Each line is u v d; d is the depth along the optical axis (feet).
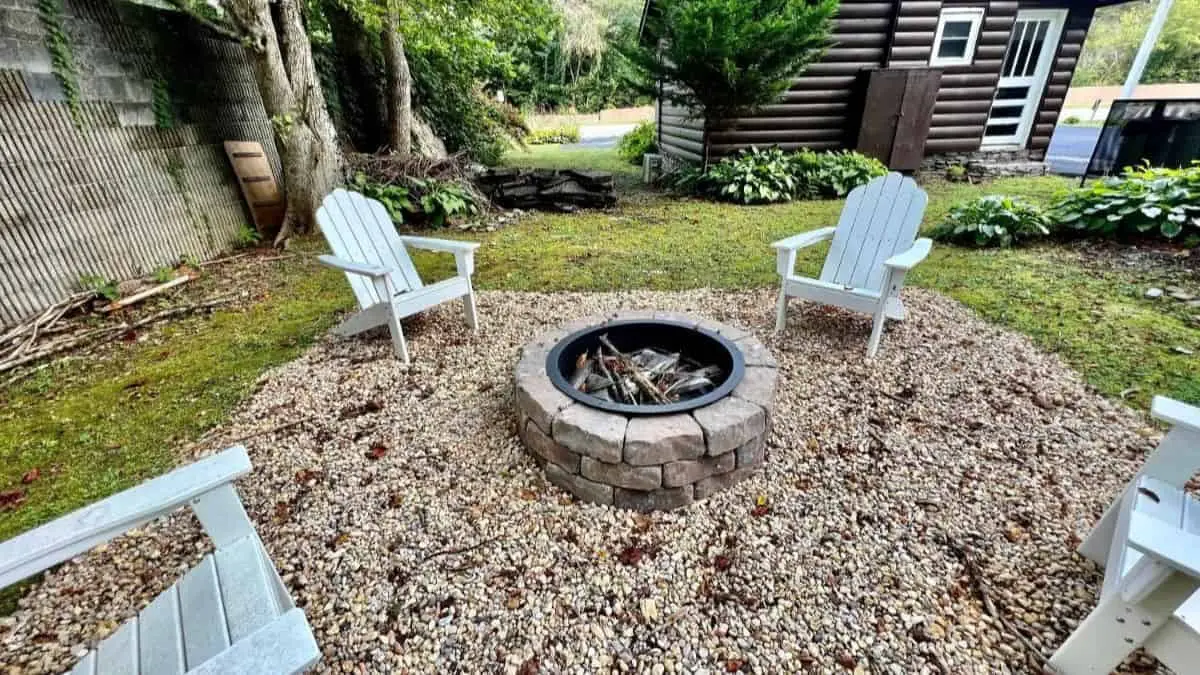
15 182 9.39
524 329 9.66
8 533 5.14
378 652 3.99
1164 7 22.63
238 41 13.60
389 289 7.99
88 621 4.28
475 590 4.50
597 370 7.07
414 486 5.74
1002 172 23.25
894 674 3.74
